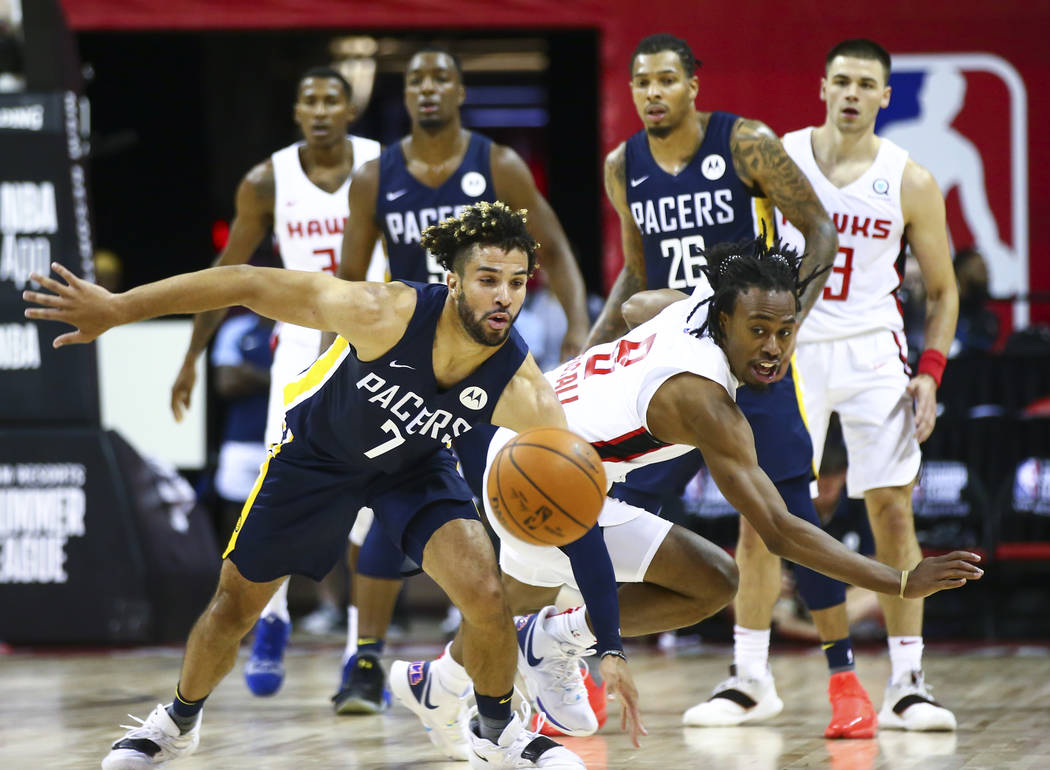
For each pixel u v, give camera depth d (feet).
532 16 89.35
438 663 39.22
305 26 90.43
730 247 36.78
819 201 46.21
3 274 72.95
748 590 46.88
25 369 73.00
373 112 128.98
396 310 32.42
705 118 47.67
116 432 74.23
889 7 88.22
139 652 71.61
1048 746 41.34
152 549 73.31
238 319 82.02
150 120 114.52
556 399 34.06
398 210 52.06
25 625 72.74
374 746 42.91
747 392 44.91
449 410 33.81
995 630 75.82
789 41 88.33
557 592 42.96
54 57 72.84
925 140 89.04
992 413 71.97
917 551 47.96
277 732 45.93
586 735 42.55
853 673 44.62
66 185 73.05
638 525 40.11
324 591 80.07
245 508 36.04
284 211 57.06
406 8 90.12
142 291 31.65
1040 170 88.33
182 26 90.53
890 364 48.21
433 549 34.71
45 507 73.00
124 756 36.04
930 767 37.73
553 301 88.89
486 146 52.42
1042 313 87.97
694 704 52.24
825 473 69.26
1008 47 87.97
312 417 34.71
